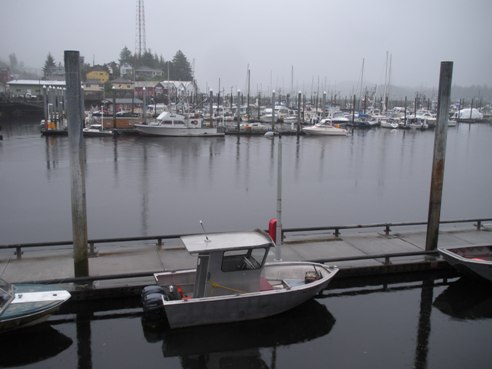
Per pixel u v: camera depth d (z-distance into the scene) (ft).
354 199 110.52
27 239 75.82
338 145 233.14
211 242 40.65
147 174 139.74
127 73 522.88
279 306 41.68
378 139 267.59
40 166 150.30
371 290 50.21
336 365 36.60
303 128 282.77
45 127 238.07
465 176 147.64
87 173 139.85
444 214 97.09
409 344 39.75
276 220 48.88
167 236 54.39
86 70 540.11
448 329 42.42
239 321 41.16
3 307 37.06
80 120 43.60
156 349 38.24
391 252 55.31
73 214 44.32
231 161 170.50
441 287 51.13
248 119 330.54
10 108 345.72
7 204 99.25
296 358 37.50
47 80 490.08
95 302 43.96
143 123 258.98
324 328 41.88
